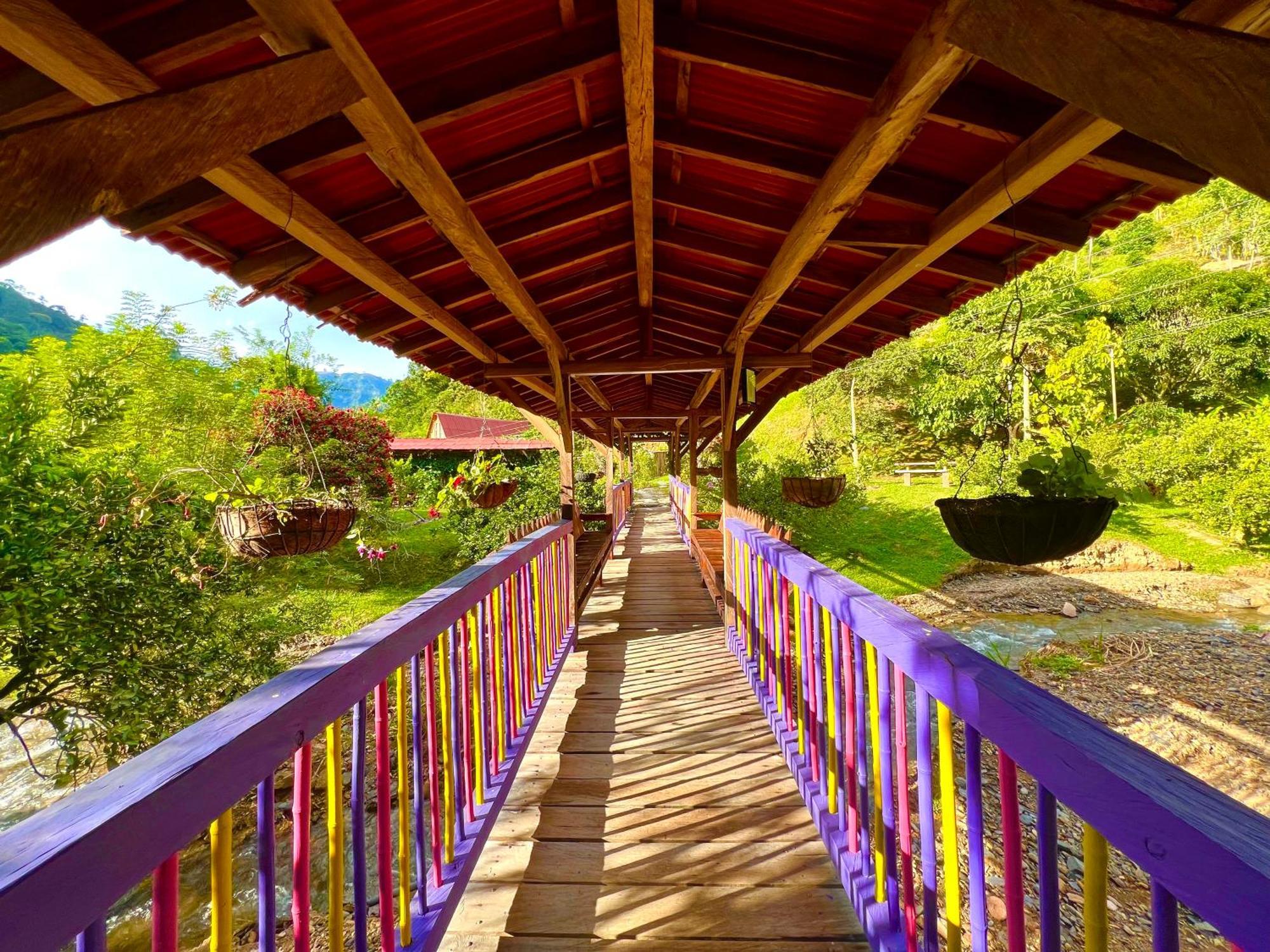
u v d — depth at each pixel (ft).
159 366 23.50
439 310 8.70
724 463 13.19
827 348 13.28
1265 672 23.03
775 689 8.37
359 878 3.50
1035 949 8.02
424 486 37.52
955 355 68.28
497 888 5.49
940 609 33.22
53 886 1.65
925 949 3.77
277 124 3.10
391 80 4.49
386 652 3.91
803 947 4.76
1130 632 28.43
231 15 3.30
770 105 5.28
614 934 4.92
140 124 2.45
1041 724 2.51
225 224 5.59
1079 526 4.60
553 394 16.67
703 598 17.79
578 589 13.99
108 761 12.19
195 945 8.72
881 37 4.25
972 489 53.57
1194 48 2.03
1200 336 64.54
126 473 13.19
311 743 3.01
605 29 4.57
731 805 6.77
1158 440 45.44
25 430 11.30
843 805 5.58
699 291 11.10
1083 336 67.46
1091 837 2.29
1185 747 18.07
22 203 2.10
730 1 4.25
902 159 5.74
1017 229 6.08
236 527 7.66
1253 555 38.40
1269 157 1.87
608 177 7.10
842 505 44.50
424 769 4.60
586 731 8.71
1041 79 2.58
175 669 12.64
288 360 7.56
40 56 2.93
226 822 2.54
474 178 5.97
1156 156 4.61
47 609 10.62
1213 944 9.53
